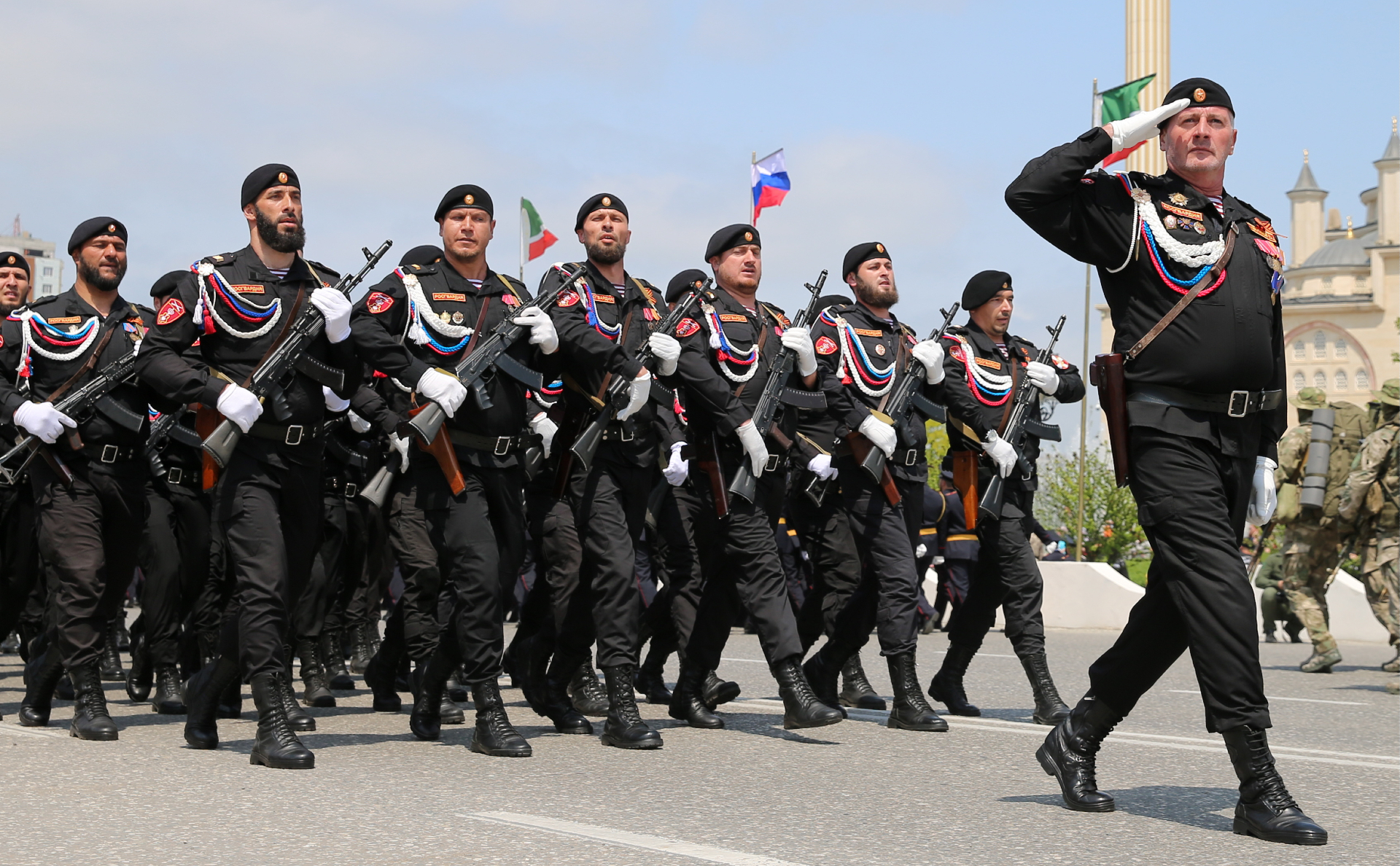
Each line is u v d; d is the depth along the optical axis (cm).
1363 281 8781
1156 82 3888
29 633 1041
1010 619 846
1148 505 520
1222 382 514
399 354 649
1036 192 524
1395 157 8931
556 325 689
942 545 1775
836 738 746
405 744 707
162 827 485
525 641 837
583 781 593
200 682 676
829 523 837
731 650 1377
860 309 859
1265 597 1583
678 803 545
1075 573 1780
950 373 860
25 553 836
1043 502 3472
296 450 646
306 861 436
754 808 538
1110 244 528
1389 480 1173
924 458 850
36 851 449
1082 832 500
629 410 701
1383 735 796
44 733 741
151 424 838
